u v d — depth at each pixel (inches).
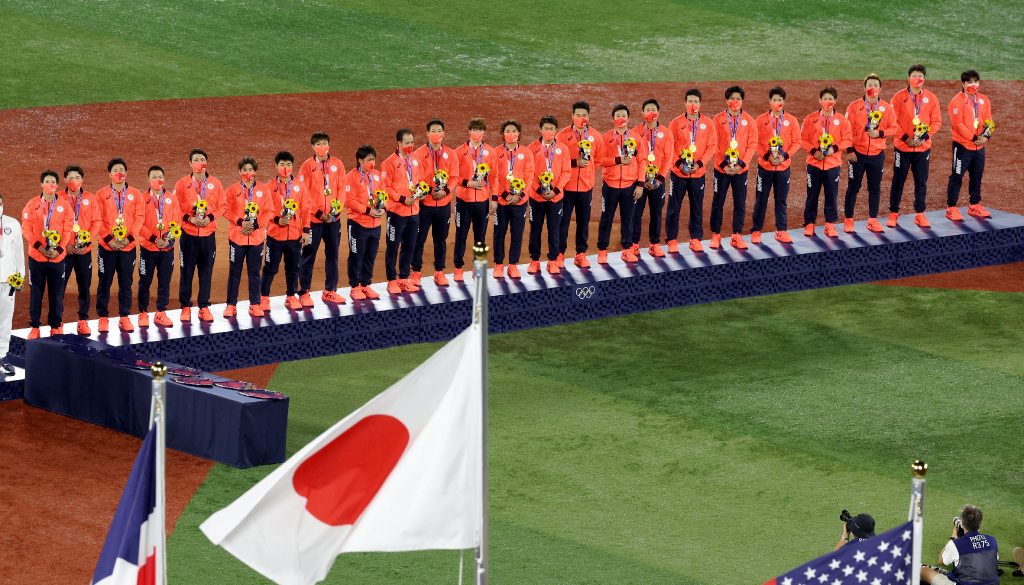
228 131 4084.6
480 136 2955.2
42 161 3818.9
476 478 1502.2
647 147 3080.7
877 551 1462.8
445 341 2957.7
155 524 1518.2
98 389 2519.7
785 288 3201.3
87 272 2709.2
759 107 4453.7
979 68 4827.8
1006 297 3179.1
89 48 4598.9
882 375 2778.1
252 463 2383.1
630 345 2910.9
